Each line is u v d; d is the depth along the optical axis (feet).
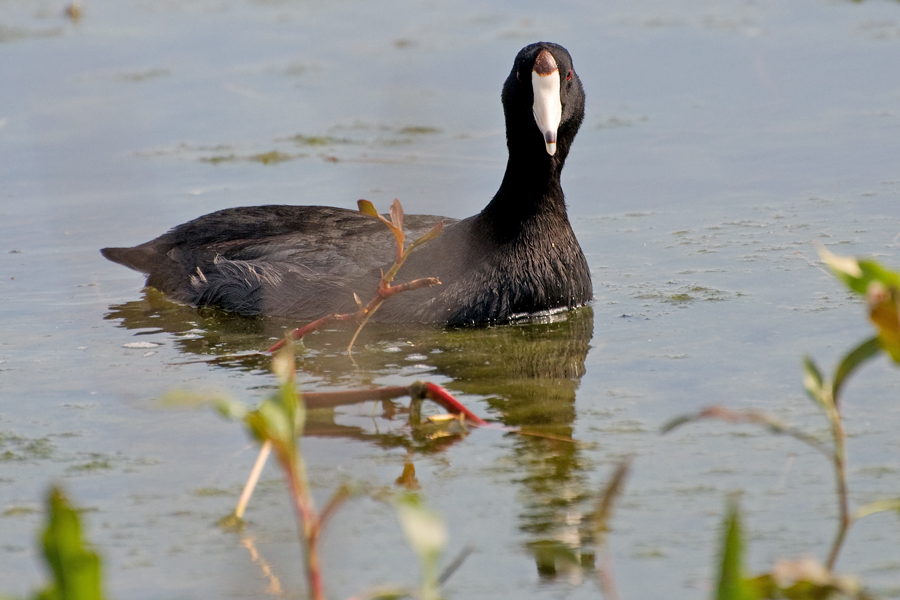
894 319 14.79
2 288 40.86
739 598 12.79
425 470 23.47
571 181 49.52
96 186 51.29
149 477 23.79
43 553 12.74
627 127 55.62
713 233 42.34
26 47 70.03
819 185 46.26
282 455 14.75
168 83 64.44
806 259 38.42
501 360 31.24
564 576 18.75
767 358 29.50
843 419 24.79
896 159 48.16
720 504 21.15
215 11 79.25
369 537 20.62
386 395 26.50
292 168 52.90
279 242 38.65
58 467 24.48
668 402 26.89
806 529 19.93
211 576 19.31
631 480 22.48
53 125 58.23
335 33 73.00
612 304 35.99
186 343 34.50
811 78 60.08
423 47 68.69
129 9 79.71
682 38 67.97
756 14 72.54
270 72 66.03
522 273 35.22
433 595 13.32
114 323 37.04
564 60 35.53
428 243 36.81
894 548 19.08
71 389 29.99
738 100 58.03
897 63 61.11
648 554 19.35
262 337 34.99
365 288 36.09
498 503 21.68
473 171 51.88
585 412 26.55
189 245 40.45
